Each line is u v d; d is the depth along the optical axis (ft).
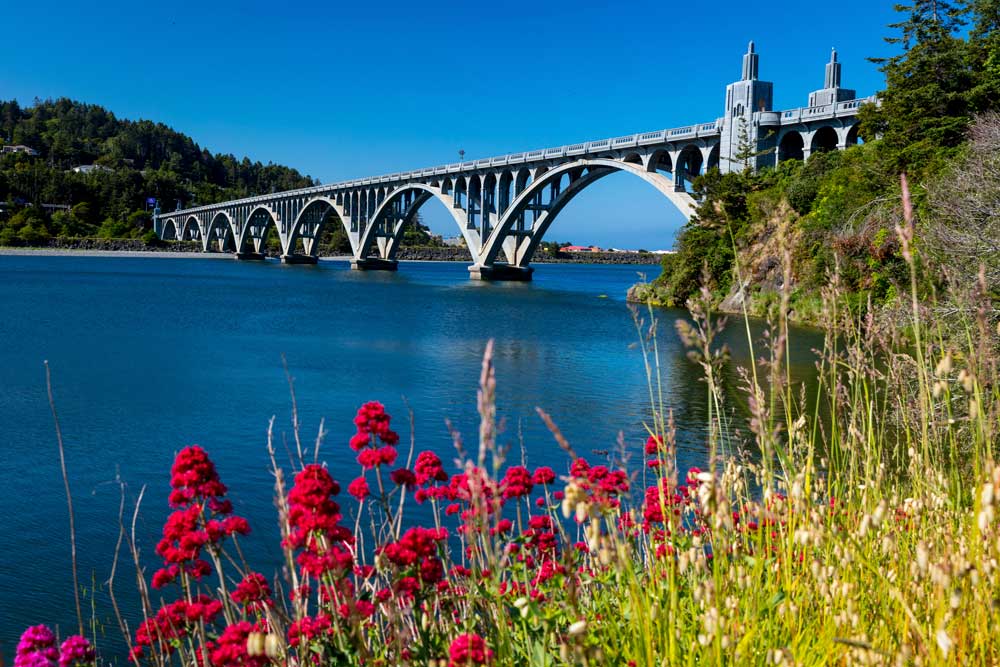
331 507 9.44
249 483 46.19
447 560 12.38
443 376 91.61
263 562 32.50
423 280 353.51
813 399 50.37
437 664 8.98
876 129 151.43
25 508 41.55
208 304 198.80
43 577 31.99
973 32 135.33
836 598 8.54
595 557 12.21
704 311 8.29
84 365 95.25
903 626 7.86
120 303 193.16
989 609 7.28
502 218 316.60
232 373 91.66
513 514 29.09
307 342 123.95
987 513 6.40
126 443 57.00
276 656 9.43
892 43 134.21
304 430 62.18
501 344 123.54
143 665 14.11
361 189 440.86
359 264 445.37
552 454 53.26
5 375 86.17
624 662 9.20
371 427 11.10
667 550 9.66
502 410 70.33
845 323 11.35
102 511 41.29
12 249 592.60
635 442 57.16
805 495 8.98
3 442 56.24
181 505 10.93
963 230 39.14
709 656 7.77
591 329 146.92
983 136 66.90
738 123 202.28
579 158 271.69
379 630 10.75
